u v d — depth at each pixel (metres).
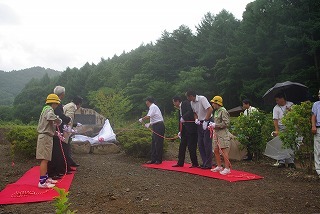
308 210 4.11
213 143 6.88
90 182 5.79
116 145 10.61
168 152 10.54
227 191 5.16
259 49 27.48
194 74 33.41
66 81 66.19
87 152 10.24
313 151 6.56
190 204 4.35
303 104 6.68
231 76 29.67
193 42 41.94
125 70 52.75
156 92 37.41
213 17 42.72
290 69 24.16
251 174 6.67
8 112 55.72
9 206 4.35
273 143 7.84
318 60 23.61
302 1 23.84
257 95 25.08
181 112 7.76
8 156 8.95
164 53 44.94
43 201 4.57
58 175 6.32
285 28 23.75
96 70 61.94
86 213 3.98
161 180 5.99
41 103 59.44
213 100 6.75
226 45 35.12
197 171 6.95
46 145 5.38
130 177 6.19
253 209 4.14
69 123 6.76
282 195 4.88
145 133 10.20
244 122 8.45
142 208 4.16
